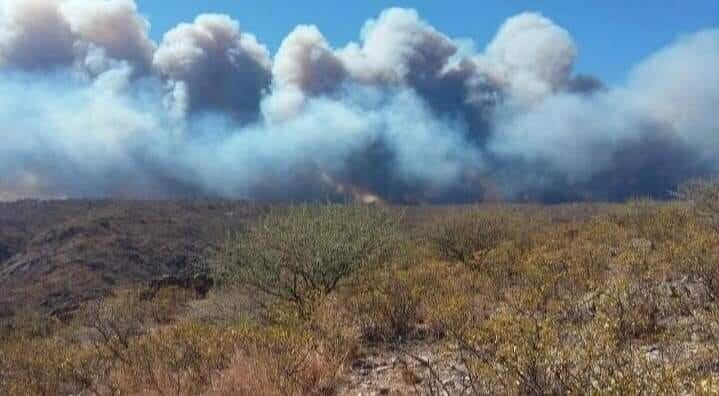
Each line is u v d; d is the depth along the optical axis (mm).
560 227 21484
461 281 13125
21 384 9852
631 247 13648
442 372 7359
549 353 5484
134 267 61750
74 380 9742
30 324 20812
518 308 8992
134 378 8586
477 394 5855
